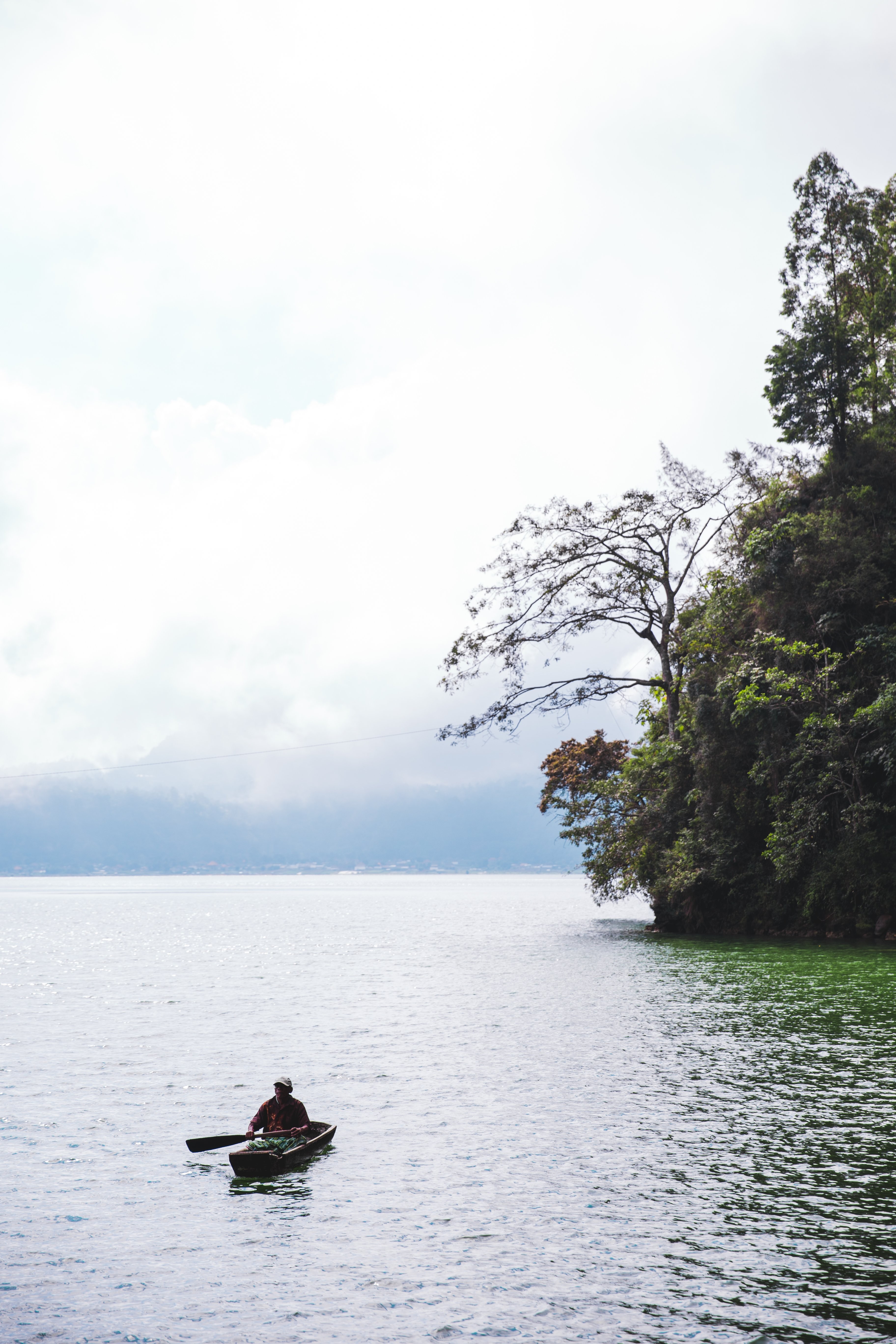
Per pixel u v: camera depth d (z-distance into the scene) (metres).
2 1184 12.09
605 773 70.31
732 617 47.62
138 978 36.69
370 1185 11.80
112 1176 12.36
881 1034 20.88
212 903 149.38
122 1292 9.05
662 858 49.00
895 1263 9.42
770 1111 14.69
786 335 50.91
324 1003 28.03
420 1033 22.23
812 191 50.88
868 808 39.47
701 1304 8.64
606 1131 13.77
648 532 52.59
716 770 45.34
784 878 42.28
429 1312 8.57
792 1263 9.43
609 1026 22.34
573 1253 9.72
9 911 116.06
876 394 52.34
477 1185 11.71
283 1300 8.84
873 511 46.12
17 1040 22.08
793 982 28.94
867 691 41.75
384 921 85.69
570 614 53.06
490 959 42.09
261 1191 11.70
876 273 50.72
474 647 53.00
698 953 38.84
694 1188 11.45
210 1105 15.89
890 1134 13.47
